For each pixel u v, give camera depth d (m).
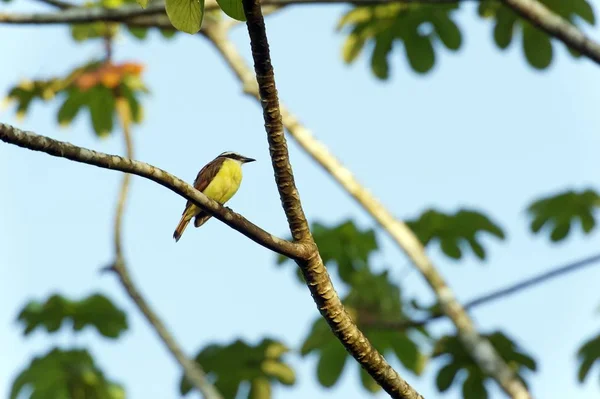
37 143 7.04
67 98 15.23
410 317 13.95
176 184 7.66
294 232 8.37
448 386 14.66
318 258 8.33
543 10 13.02
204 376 14.84
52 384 14.41
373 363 8.49
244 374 15.06
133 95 15.16
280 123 8.08
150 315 14.04
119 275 14.45
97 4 15.73
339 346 14.02
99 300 15.07
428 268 13.98
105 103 15.27
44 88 14.97
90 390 14.58
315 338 14.10
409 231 14.34
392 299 13.87
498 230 15.76
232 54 15.43
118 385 14.80
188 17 7.21
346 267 15.48
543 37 14.88
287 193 8.25
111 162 7.36
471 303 14.00
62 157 7.18
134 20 15.09
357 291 13.94
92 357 14.91
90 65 15.03
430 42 15.44
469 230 15.80
